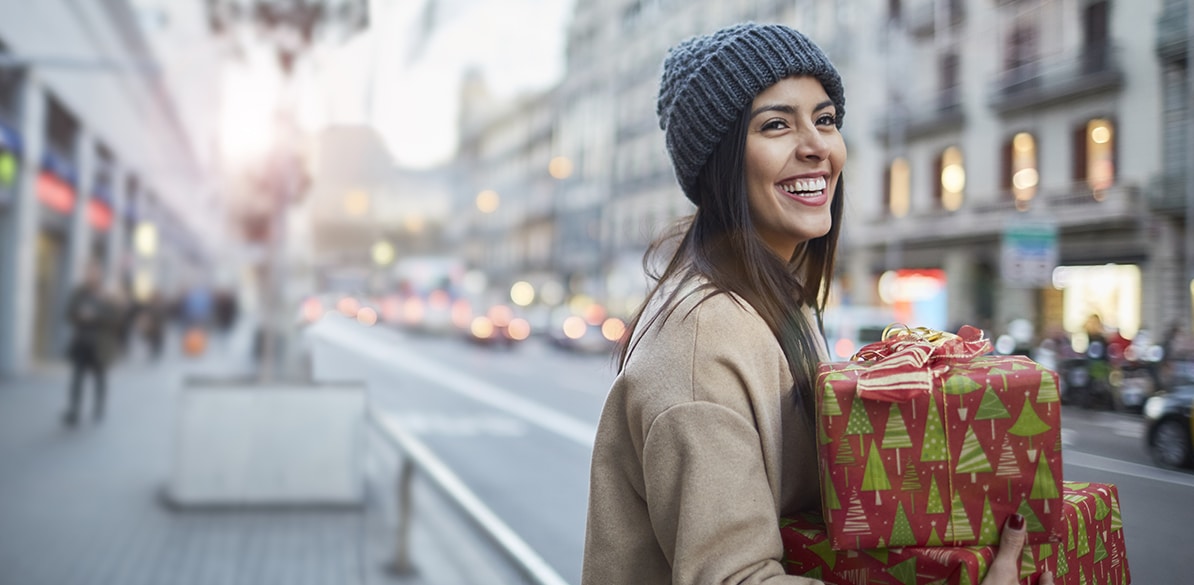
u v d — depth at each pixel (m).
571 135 33.44
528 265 39.88
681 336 1.04
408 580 4.33
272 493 6.05
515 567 2.46
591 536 1.14
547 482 6.70
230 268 26.89
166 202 28.23
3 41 11.02
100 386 10.16
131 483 6.80
